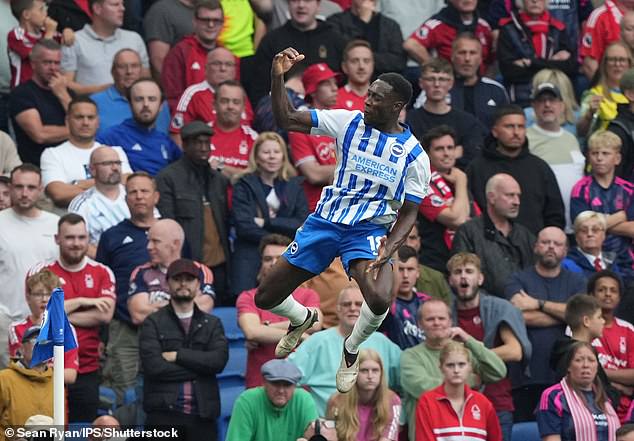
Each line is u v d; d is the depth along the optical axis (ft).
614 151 190.60
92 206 176.04
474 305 167.32
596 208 190.60
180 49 204.23
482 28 220.02
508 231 178.81
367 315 105.70
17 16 201.77
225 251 178.40
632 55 219.41
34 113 190.29
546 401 158.51
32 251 168.14
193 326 156.56
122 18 207.62
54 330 107.45
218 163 187.83
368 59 194.70
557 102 200.34
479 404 153.48
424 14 223.92
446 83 197.67
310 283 167.84
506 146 189.16
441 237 182.19
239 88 189.98
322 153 185.47
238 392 168.35
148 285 163.94
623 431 150.00
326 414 151.74
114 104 197.77
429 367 157.38
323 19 213.87
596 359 157.99
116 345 166.09
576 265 181.88
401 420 158.61
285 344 111.14
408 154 104.22
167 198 176.86
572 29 220.64
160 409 154.40
